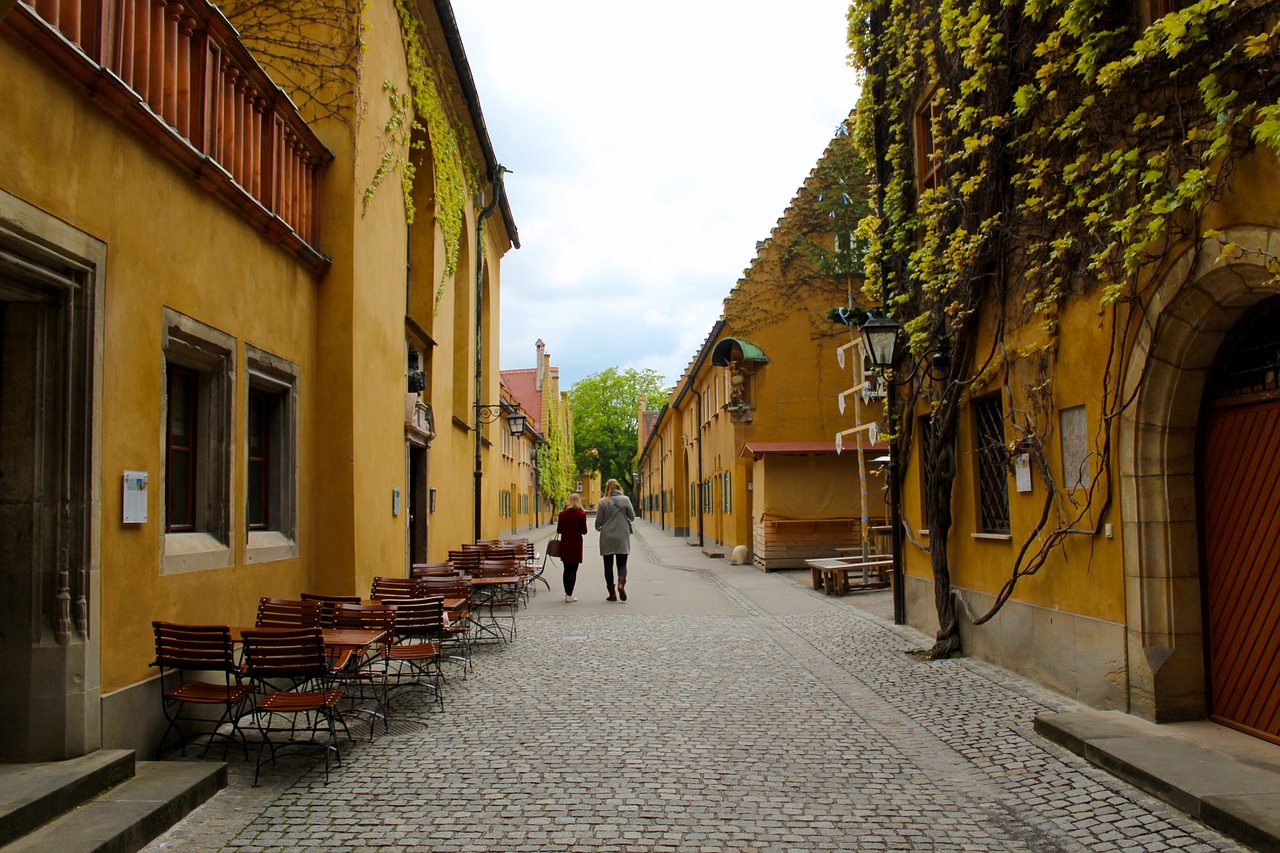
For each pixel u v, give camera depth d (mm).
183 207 6055
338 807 4719
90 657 4809
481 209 18906
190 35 6316
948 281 9258
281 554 7891
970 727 6395
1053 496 7410
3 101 4199
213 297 6531
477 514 19219
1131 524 6273
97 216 4996
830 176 22141
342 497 8898
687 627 11797
